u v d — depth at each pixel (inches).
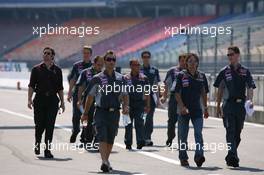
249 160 1811.0
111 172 1561.3
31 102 1844.2
